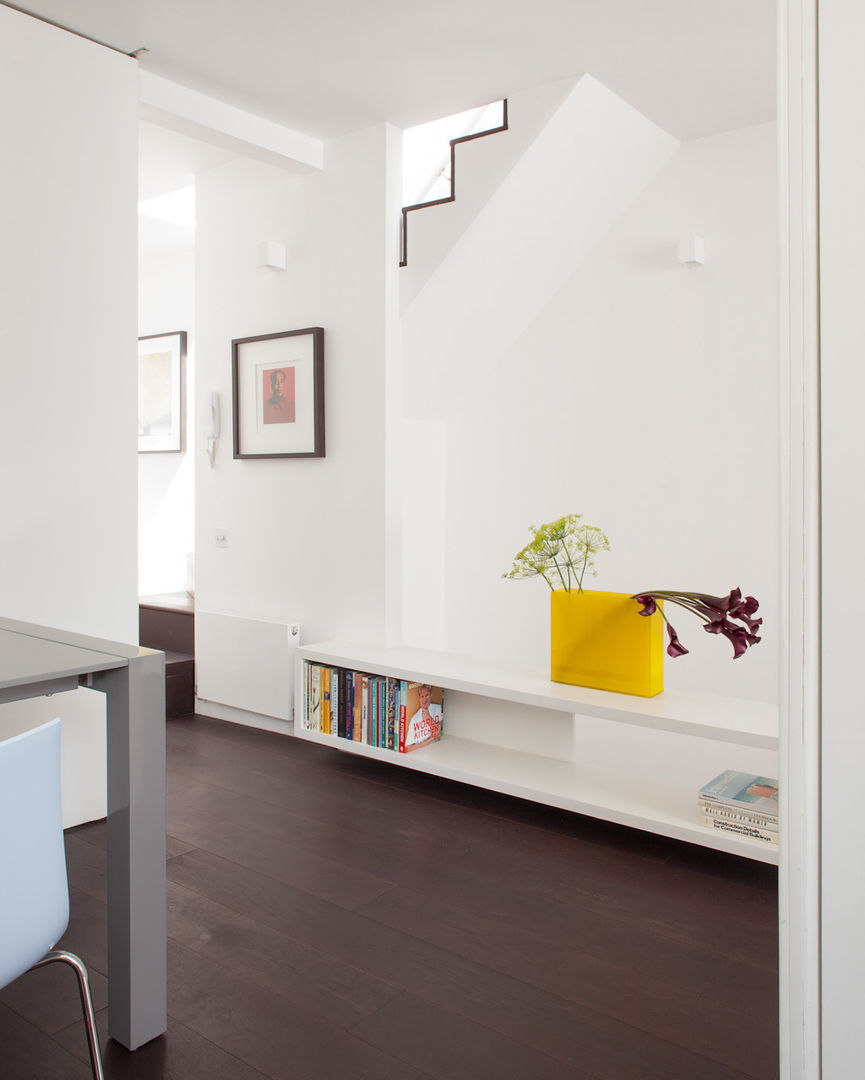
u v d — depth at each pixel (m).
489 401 4.33
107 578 2.79
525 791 2.77
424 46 2.82
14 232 2.53
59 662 1.64
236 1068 1.59
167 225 4.76
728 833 2.40
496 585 4.34
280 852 2.55
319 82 3.09
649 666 2.67
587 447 4.04
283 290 3.82
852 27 0.94
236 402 3.99
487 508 4.36
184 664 4.12
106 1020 1.75
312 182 3.69
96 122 2.73
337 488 3.66
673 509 3.81
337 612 3.69
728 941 2.06
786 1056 1.01
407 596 4.24
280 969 1.92
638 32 2.74
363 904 2.24
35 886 1.24
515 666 3.14
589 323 4.01
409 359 3.63
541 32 2.74
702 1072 1.59
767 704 2.60
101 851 2.56
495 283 3.72
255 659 3.84
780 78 0.99
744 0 2.55
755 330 3.57
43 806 1.26
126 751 1.65
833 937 0.97
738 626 2.44
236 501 4.06
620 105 3.28
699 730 2.38
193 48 2.82
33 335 2.59
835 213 0.95
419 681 3.04
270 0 2.53
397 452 3.55
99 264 2.74
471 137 3.30
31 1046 1.65
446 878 2.39
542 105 3.12
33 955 1.24
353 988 1.85
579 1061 1.62
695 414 3.74
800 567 0.98
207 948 2.01
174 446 5.39
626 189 3.75
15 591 2.58
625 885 2.36
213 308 4.11
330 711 3.33
